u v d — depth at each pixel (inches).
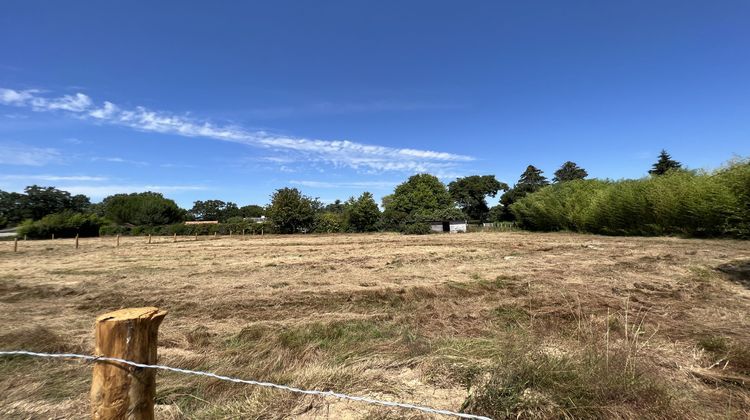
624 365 138.3
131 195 3004.4
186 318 266.2
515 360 143.2
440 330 219.6
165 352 189.5
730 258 481.1
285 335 205.0
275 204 2049.7
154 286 395.9
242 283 404.5
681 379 145.3
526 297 299.1
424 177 2847.0
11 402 135.3
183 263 619.8
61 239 1749.5
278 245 1033.5
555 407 117.8
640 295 300.4
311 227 2092.8
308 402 130.0
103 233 2073.1
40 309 298.7
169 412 128.4
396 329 220.7
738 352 165.3
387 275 440.1
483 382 136.6
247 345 195.9
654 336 194.5
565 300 281.9
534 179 2972.4
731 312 242.4
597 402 118.9
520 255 610.5
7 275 501.4
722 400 129.5
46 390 144.1
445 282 380.2
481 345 175.8
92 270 543.2
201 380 150.1
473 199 3166.8
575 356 147.3
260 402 129.5
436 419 119.0
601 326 213.0
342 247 904.9
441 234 1624.0
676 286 332.8
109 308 299.4
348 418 121.5
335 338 205.9
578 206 1357.0
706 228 850.1
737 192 788.0
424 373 152.3
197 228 2085.4
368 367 161.2
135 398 80.5
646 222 1023.6
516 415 117.2
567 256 577.3
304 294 335.9
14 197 2967.5
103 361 78.9
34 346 194.2
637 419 113.0
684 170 989.8
